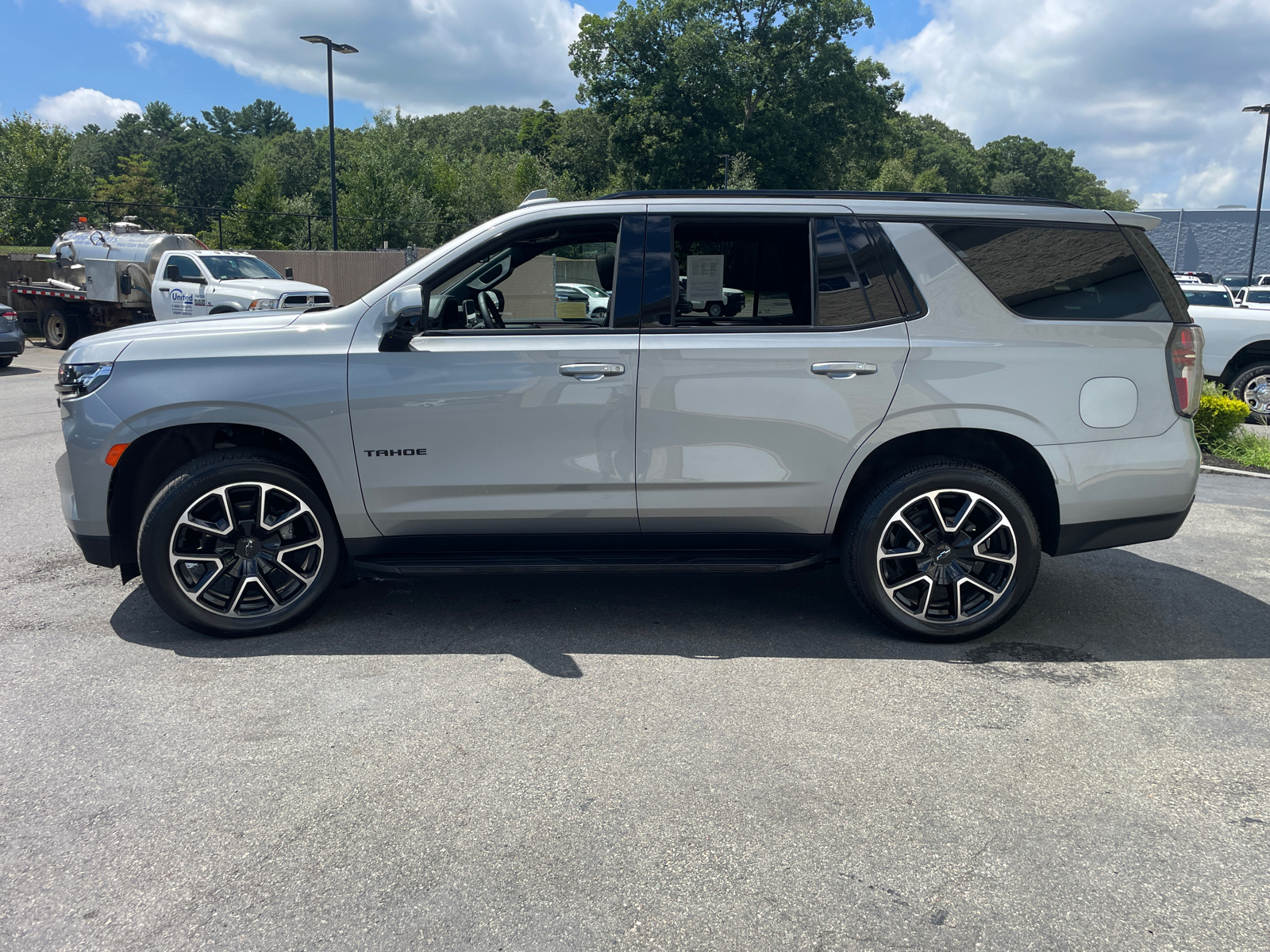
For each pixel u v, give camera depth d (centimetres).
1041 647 387
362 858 232
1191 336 378
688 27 4959
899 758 288
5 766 277
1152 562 522
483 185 4866
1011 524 375
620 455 372
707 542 390
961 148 10819
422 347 369
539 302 386
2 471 724
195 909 212
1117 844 241
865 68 5362
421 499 376
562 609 428
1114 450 375
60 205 4162
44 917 209
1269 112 3400
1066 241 380
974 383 369
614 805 258
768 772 278
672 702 326
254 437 394
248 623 381
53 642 379
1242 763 287
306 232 3922
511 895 218
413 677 346
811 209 379
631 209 380
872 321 372
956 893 220
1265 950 201
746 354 368
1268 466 844
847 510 392
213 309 1628
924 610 383
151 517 363
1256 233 3503
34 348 1973
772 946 201
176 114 12494
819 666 362
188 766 278
